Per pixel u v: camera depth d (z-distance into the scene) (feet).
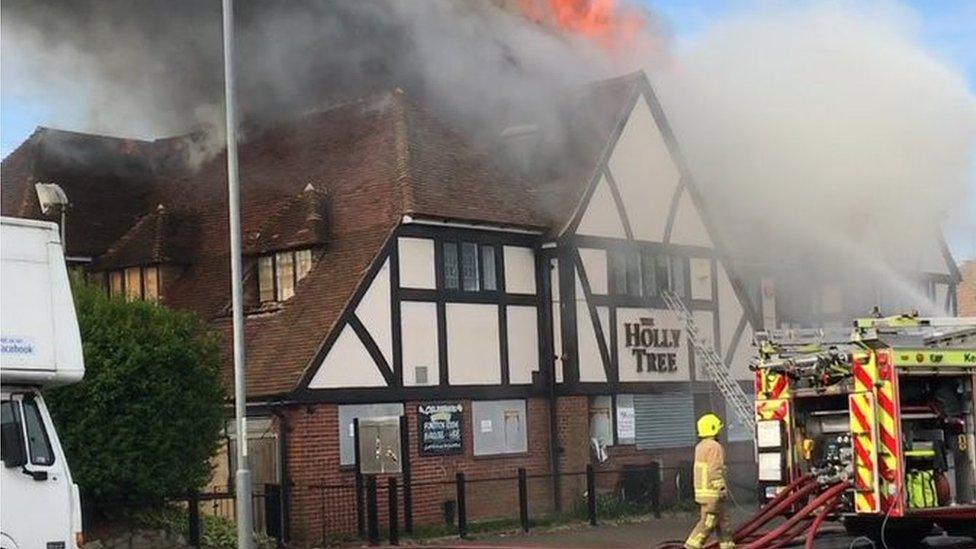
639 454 86.33
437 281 77.97
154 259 84.94
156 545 61.77
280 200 84.58
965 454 50.62
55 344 41.11
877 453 48.24
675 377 88.79
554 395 82.53
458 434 77.51
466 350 78.84
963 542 55.06
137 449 60.34
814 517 49.14
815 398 51.78
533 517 77.46
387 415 74.43
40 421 40.96
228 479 73.56
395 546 66.95
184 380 62.49
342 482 71.97
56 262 41.63
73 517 41.11
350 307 73.41
